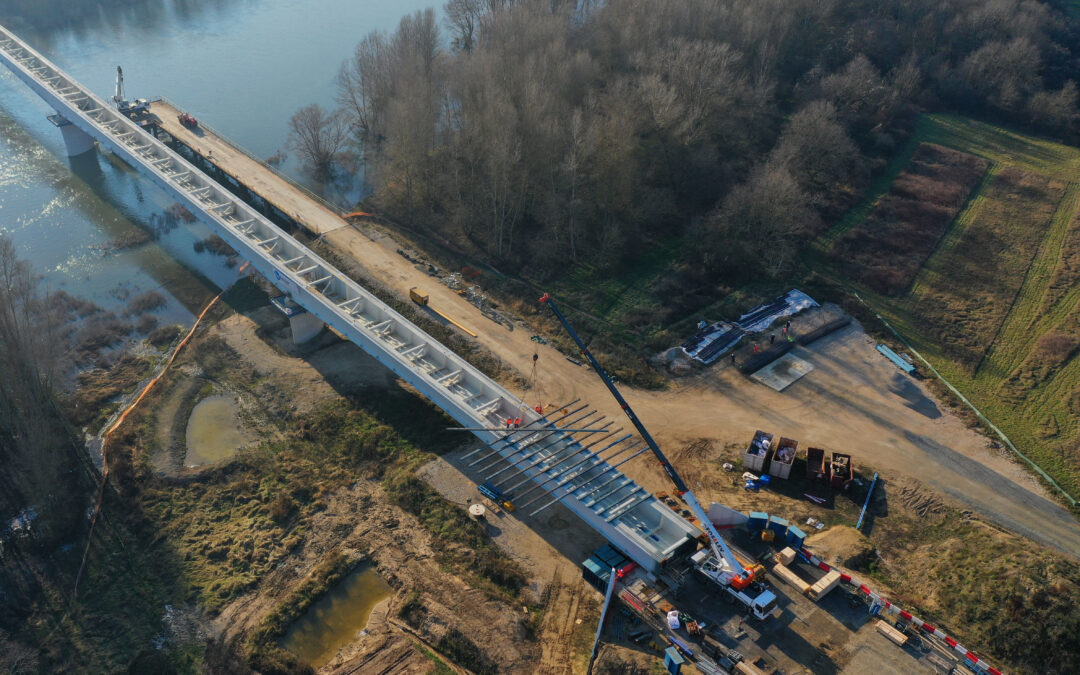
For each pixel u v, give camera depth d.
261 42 182.75
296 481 78.06
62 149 138.75
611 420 83.75
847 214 119.25
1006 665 58.88
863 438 82.12
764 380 89.69
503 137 105.81
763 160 126.62
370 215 120.31
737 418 84.56
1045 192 125.62
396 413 85.38
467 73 121.38
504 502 73.88
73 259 111.44
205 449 82.31
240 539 72.88
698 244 110.50
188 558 71.38
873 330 97.50
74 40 179.12
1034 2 161.00
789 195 103.50
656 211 112.00
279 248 102.19
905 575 67.31
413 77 125.88
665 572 64.12
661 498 73.94
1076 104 145.62
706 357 92.62
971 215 120.12
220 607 67.06
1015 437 82.69
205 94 157.62
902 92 143.25
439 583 67.38
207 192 111.50
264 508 75.94
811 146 120.62
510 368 90.25
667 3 137.38
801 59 148.25
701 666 57.50
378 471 78.69
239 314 101.19
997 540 69.00
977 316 100.56
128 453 81.06
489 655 61.41
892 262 109.44
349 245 111.75
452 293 102.69
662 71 124.25
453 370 83.44
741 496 74.94
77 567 70.75
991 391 89.12
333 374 91.12
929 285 105.81
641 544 64.50
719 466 78.56
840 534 70.44
